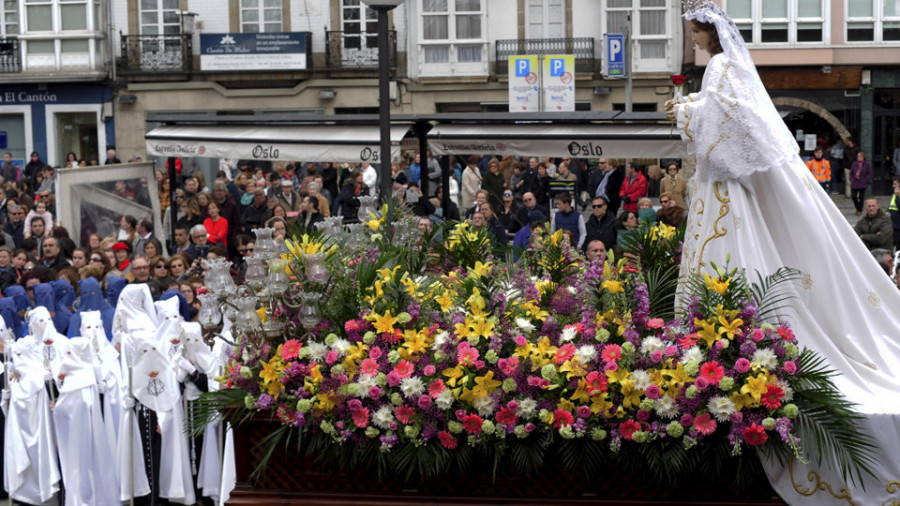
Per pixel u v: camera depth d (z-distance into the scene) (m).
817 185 7.18
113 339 10.97
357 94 38.56
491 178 20.08
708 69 7.05
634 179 24.44
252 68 38.41
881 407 6.60
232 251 18.64
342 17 38.41
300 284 7.06
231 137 17.28
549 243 8.07
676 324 6.85
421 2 38.06
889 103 36.41
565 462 6.69
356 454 6.84
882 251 12.40
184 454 10.55
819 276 6.97
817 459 6.54
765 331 6.56
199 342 10.48
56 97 39.19
